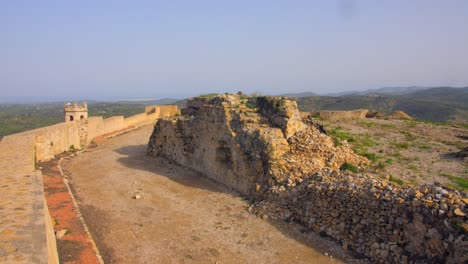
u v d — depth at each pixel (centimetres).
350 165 1411
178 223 1204
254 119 1612
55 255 713
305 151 1445
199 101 2144
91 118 2841
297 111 1609
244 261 958
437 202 846
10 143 1588
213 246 1042
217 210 1321
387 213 933
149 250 1007
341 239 1023
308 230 1113
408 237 879
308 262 941
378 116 3028
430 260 820
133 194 1499
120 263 927
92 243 957
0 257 486
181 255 986
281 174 1342
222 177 1653
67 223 1073
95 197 1443
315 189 1158
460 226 772
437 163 1577
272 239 1077
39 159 1900
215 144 1719
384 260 898
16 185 862
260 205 1298
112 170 1914
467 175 1410
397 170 1479
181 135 2072
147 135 3109
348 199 1042
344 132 2238
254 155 1450
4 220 622
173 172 1894
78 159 2166
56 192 1384
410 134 2164
